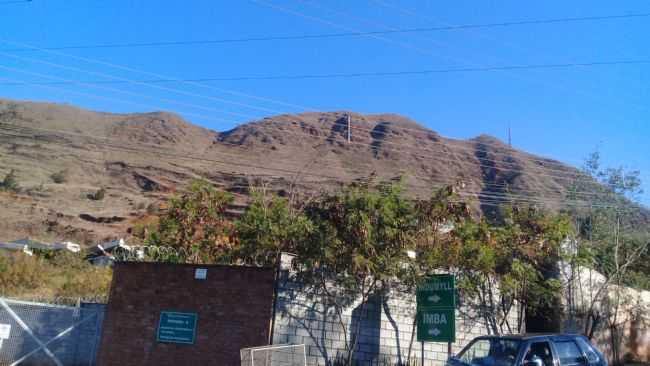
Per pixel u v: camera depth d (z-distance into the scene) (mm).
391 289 16500
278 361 13992
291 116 137125
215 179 90375
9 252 35000
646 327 22344
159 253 20016
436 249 16203
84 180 98562
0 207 75375
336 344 15289
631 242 23109
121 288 15641
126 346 15133
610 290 21125
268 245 16156
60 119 135750
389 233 15016
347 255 14930
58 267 33812
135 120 145000
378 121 149250
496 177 91500
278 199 17172
